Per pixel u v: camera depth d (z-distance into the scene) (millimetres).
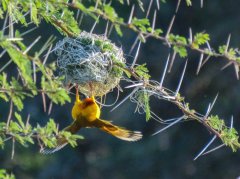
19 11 6941
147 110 6699
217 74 16516
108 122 7008
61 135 6148
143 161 16719
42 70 5637
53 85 5695
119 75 7180
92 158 17219
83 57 7094
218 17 16516
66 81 7223
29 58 5629
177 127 17000
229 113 16422
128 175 16750
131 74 6770
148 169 16719
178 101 6699
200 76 16516
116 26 6613
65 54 7148
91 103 7051
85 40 7160
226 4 16531
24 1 6367
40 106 16797
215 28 16328
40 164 17266
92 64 7090
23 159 17000
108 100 16297
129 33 15867
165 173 16688
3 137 6129
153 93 6598
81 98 7629
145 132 16906
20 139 6090
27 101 16688
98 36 7293
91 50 7121
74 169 17328
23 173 17016
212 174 16844
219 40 16188
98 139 17203
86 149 17297
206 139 16969
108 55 7125
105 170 16922
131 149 16828
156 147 16719
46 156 17172
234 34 16188
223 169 16797
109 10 6379
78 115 7047
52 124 6137
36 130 6137
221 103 16516
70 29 6918
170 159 16797
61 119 16906
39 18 6727
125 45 15859
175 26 16609
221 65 16438
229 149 16828
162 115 17000
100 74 7113
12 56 5582
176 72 16453
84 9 6223
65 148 17766
